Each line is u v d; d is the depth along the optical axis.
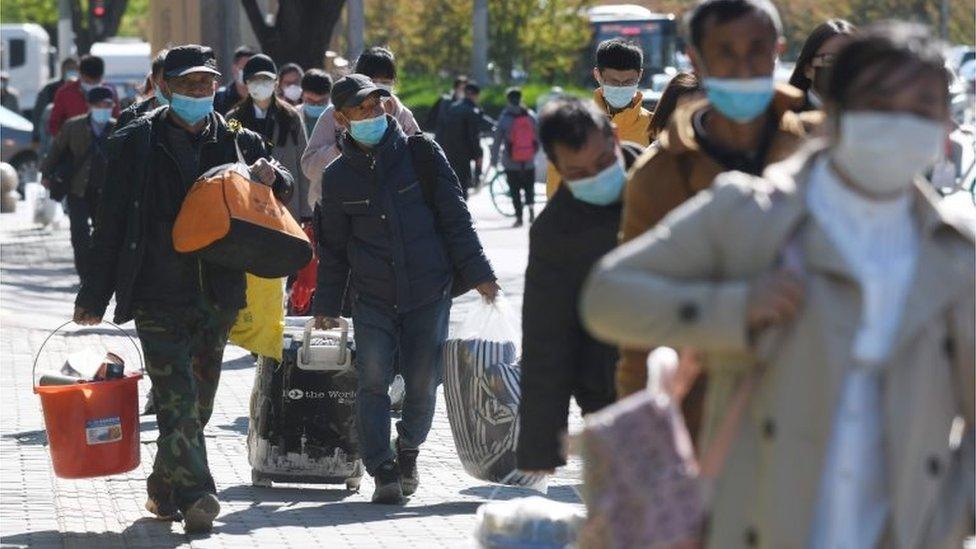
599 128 12.04
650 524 8.35
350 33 54.31
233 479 21.11
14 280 43.03
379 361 19.50
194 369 18.09
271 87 29.44
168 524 18.09
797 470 8.11
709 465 8.41
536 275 12.39
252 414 20.66
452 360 19.53
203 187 17.12
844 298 8.05
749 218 8.15
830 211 8.10
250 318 19.78
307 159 26.00
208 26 48.53
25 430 23.69
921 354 8.12
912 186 8.20
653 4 165.50
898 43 7.88
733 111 10.16
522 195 69.06
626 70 20.53
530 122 61.72
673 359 8.84
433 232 19.62
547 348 12.32
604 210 12.30
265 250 17.16
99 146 37.91
